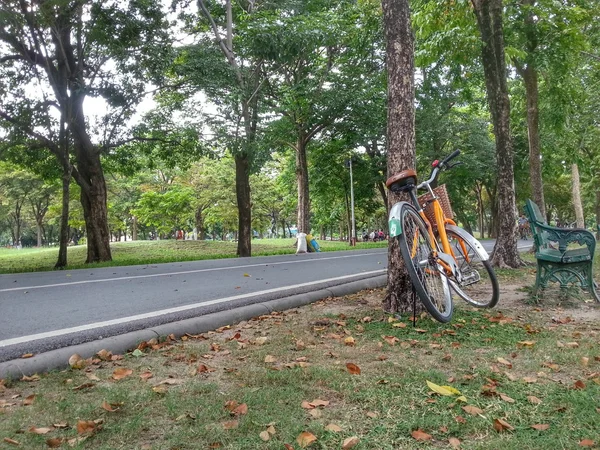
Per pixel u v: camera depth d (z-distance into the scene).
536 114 14.41
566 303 5.63
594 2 13.34
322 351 3.72
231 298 6.57
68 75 15.73
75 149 17.64
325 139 27.42
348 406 2.58
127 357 3.70
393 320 4.76
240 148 17.55
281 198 54.00
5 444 2.19
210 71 16.17
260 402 2.64
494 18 10.62
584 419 2.36
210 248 27.22
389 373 3.13
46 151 17.84
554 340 3.95
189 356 3.66
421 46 11.82
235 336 4.35
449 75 15.01
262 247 28.44
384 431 2.26
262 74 21.20
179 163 20.16
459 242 4.76
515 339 4.01
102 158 20.03
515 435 2.21
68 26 15.34
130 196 45.88
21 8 13.95
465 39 10.70
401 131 5.19
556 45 11.94
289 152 33.84
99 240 17.64
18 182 40.88
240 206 20.38
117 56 15.14
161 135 17.98
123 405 2.64
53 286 8.22
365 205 37.47
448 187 32.06
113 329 4.67
